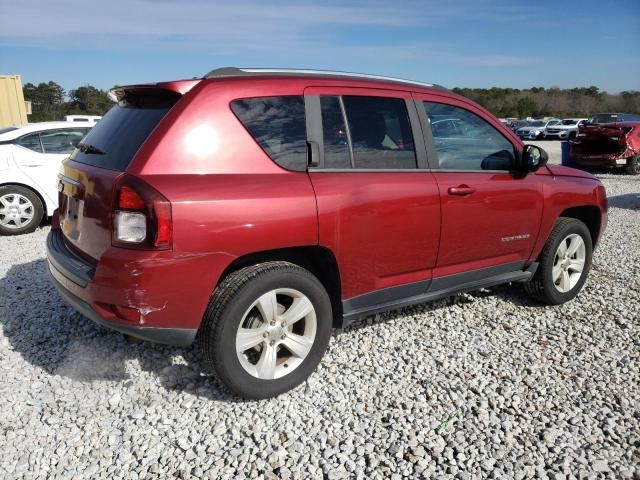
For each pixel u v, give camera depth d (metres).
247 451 2.74
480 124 4.08
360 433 2.90
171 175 2.81
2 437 2.83
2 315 4.39
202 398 3.21
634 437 2.88
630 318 4.50
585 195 4.70
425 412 3.09
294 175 3.14
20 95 15.23
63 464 2.64
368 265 3.44
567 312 4.62
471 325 4.32
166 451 2.74
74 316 4.35
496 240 4.10
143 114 3.14
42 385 3.34
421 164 3.70
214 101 2.98
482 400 3.22
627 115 25.58
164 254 2.72
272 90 3.17
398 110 3.66
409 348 3.89
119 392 3.26
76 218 3.29
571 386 3.40
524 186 4.20
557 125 35.38
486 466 2.64
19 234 7.72
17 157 7.66
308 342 3.28
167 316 2.82
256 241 2.94
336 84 3.43
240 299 2.94
